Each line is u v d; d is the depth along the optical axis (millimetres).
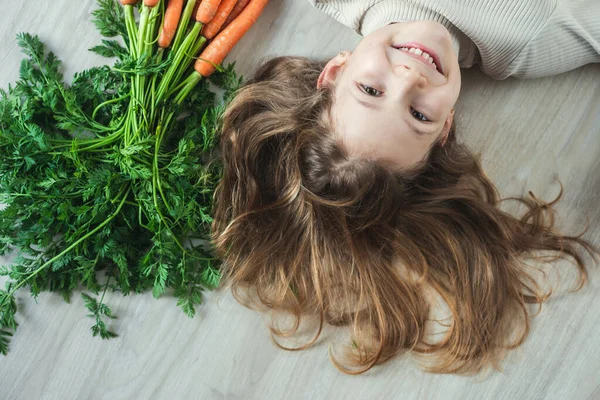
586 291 1390
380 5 1267
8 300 1301
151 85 1267
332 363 1411
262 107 1341
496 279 1361
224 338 1418
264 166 1324
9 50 1388
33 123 1260
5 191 1227
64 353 1405
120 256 1267
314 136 1188
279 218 1289
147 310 1411
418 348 1396
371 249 1312
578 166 1393
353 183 1163
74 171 1264
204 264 1353
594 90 1387
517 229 1382
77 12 1389
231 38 1314
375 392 1405
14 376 1397
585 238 1391
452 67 1146
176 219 1241
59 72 1386
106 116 1333
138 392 1416
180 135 1349
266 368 1416
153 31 1278
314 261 1263
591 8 1262
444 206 1347
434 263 1353
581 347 1391
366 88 1105
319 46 1406
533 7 1212
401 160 1152
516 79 1396
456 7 1209
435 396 1400
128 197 1304
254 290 1396
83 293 1353
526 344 1400
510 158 1405
